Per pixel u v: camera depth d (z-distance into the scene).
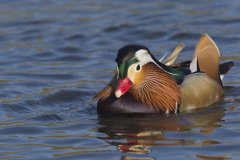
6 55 30.30
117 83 22.11
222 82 25.66
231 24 33.03
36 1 38.00
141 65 22.14
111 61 29.14
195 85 23.12
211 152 18.44
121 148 18.98
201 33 32.03
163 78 22.53
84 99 24.19
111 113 22.28
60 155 18.53
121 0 37.75
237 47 30.19
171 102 22.45
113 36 32.41
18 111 22.84
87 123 21.50
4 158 18.38
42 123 21.53
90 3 37.47
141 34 32.41
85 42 31.75
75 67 28.45
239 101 23.66
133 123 21.39
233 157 18.06
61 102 23.94
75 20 34.69
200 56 24.11
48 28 33.72
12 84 26.02
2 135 20.36
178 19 34.06
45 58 29.83
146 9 35.91
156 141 19.50
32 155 18.56
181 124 21.12
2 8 36.88
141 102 22.27
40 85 25.91
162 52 29.92
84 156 18.41
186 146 18.97
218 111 22.52
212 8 35.50
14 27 34.03
